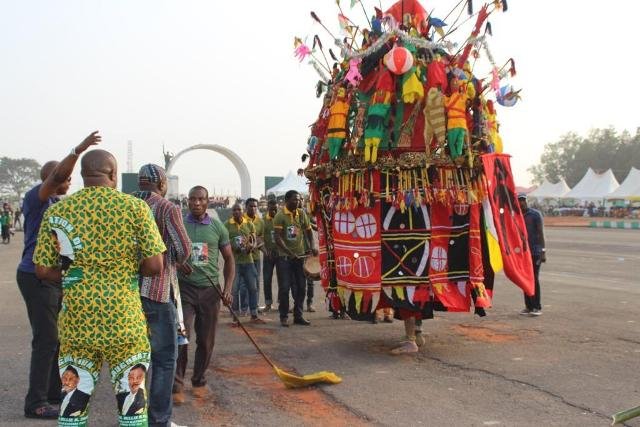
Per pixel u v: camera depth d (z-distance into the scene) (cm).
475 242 732
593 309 1032
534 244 972
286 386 608
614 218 6075
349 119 756
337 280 772
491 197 746
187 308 572
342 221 755
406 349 748
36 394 520
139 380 375
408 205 707
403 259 725
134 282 381
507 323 923
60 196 524
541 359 703
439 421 507
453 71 717
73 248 366
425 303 725
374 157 697
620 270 1652
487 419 509
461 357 722
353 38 764
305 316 1041
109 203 374
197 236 582
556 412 522
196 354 590
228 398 580
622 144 11931
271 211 1030
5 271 1745
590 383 604
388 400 567
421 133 718
